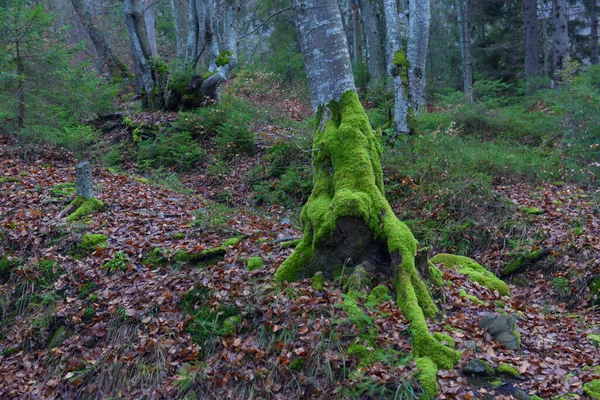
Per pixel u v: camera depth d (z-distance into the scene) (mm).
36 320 5703
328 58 5566
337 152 5391
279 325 4695
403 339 4449
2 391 5027
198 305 5320
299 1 5586
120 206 8023
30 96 11070
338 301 4734
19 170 9578
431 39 28219
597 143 9781
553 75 17375
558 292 6574
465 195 8711
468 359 4262
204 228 7031
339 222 5066
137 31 16516
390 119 12586
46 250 6531
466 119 13000
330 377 4156
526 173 9852
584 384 4078
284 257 5898
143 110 16547
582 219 7656
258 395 4273
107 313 5562
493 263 7523
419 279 4965
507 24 26203
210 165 12320
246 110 14914
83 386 4930
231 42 16188
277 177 11375
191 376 4531
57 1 33406
